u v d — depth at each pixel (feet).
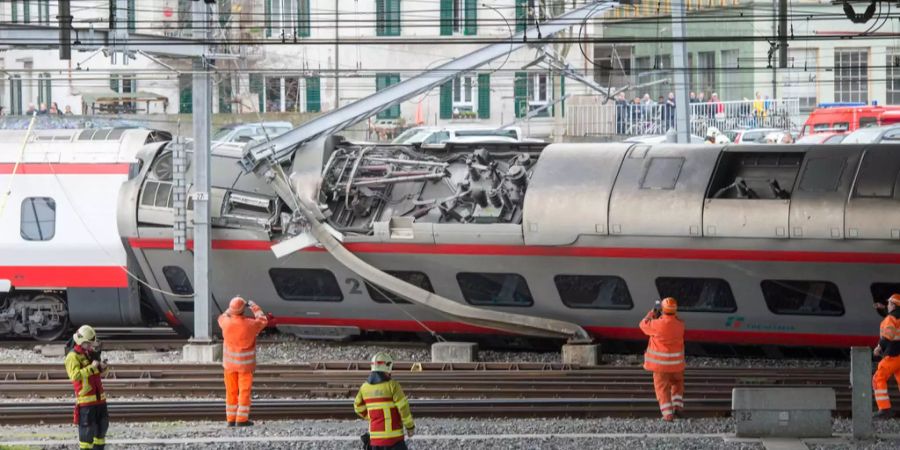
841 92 301.02
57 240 159.94
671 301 113.09
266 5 281.74
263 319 113.39
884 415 113.70
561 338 150.30
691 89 310.65
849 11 140.87
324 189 154.30
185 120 276.21
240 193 155.63
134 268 160.15
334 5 283.38
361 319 156.25
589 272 146.10
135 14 271.49
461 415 116.67
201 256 151.12
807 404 104.37
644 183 144.25
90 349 96.99
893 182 136.26
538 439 104.37
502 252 147.13
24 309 164.14
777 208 138.21
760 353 147.13
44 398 128.36
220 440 104.27
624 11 309.22
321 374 136.36
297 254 153.69
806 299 140.56
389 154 159.02
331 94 289.53
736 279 141.28
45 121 262.26
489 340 156.25
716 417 115.55
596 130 269.64
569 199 144.87
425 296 148.87
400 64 287.07
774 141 237.86
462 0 284.41
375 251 151.43
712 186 142.82
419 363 143.13
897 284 136.26
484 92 289.74
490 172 151.94
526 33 165.07
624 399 121.90
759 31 296.71
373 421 87.76
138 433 108.58
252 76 287.48
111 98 283.59
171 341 160.45
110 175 160.15
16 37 140.87
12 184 160.97
